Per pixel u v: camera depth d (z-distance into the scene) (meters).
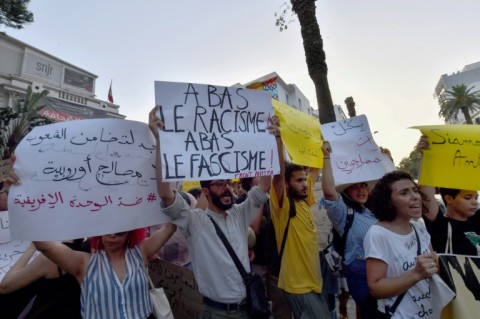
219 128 1.91
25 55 23.12
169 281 2.43
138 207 1.75
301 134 2.43
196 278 1.98
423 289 1.52
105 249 1.69
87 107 26.22
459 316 1.33
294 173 2.56
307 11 5.57
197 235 1.98
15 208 1.54
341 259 2.50
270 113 2.12
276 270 2.59
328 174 2.38
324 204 2.38
